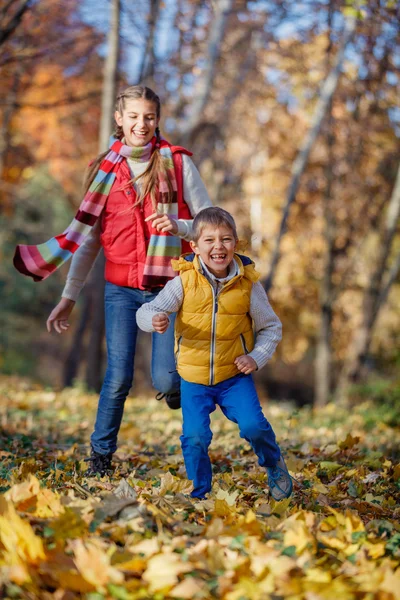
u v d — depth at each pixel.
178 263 4.43
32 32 14.90
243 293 4.43
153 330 4.45
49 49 14.48
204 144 19.11
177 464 6.04
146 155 5.17
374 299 21.58
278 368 34.66
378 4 12.34
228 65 18.97
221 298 4.38
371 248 27.05
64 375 25.36
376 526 3.85
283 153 23.20
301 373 34.84
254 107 21.42
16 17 12.11
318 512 4.32
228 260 4.39
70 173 28.23
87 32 16.50
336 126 20.84
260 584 2.94
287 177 24.00
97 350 17.89
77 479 5.00
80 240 5.21
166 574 2.94
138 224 5.14
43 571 2.98
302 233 25.88
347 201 22.67
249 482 5.25
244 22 18.14
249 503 4.55
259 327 4.57
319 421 11.76
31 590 2.84
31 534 3.08
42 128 24.36
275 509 4.03
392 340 26.89
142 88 5.12
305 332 29.86
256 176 24.25
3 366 29.55
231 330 4.41
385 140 21.50
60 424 9.77
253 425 4.32
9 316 33.25
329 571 3.14
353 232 24.02
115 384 5.27
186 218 5.28
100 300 17.08
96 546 3.18
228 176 23.17
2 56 14.37
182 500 4.07
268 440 4.38
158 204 5.11
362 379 21.30
